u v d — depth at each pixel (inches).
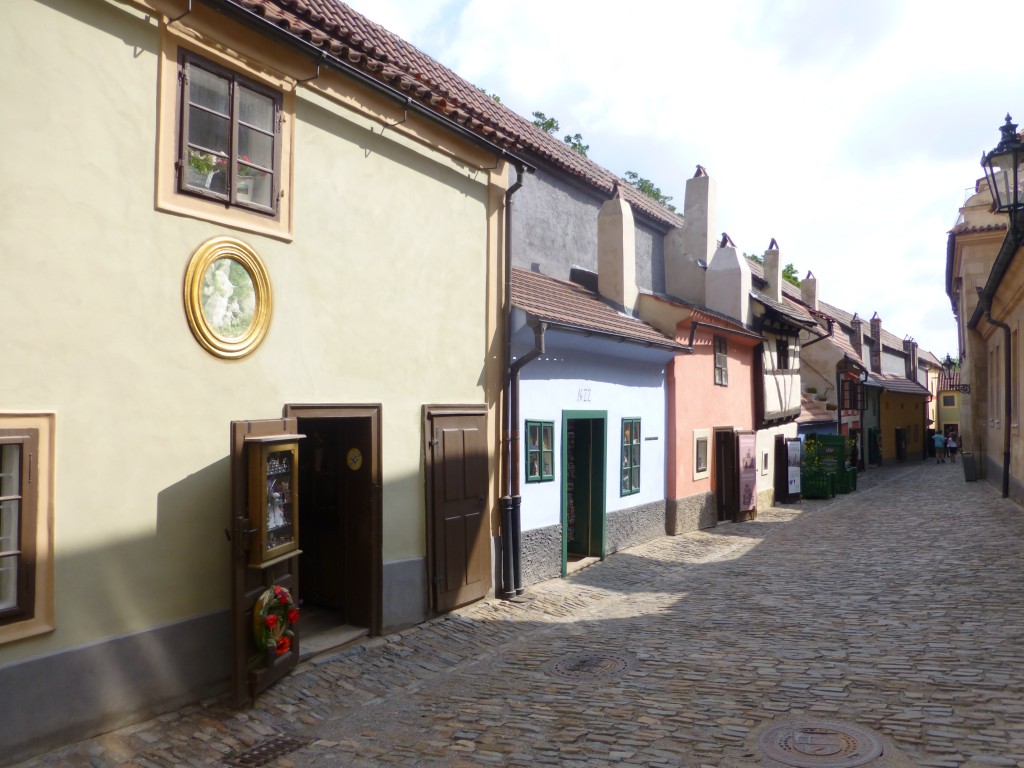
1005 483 689.6
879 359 1531.7
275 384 269.3
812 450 936.9
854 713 220.2
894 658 269.9
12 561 196.1
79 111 210.7
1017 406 660.1
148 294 228.2
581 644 319.0
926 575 410.9
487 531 374.9
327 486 338.0
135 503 224.1
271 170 268.4
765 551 532.4
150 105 228.8
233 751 216.1
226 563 249.8
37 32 201.6
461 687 271.7
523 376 411.8
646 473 554.9
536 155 551.5
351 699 259.0
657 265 731.4
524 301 413.7
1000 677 241.1
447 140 348.8
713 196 743.1
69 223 208.2
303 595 347.6
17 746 193.3
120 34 220.8
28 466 197.5
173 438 235.0
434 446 342.0
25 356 198.2
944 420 2161.7
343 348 298.0
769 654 286.8
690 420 617.6
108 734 213.5
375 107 309.1
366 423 311.7
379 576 313.0
